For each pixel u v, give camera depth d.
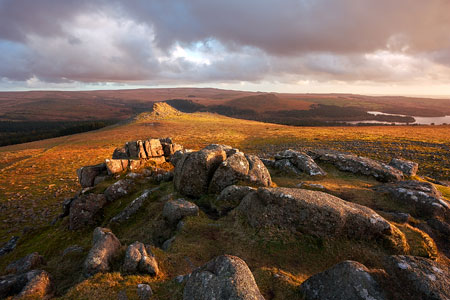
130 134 146.88
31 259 14.88
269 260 12.89
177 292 9.83
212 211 19.55
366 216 13.70
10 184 60.28
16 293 11.41
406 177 24.75
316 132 127.62
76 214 22.97
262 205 15.84
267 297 9.80
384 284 8.43
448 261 12.91
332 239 13.52
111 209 24.14
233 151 24.61
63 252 17.52
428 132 108.56
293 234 14.10
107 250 12.80
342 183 22.80
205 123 194.62
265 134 131.25
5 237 33.16
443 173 46.34
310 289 9.52
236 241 14.67
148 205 22.27
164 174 29.08
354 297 8.19
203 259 13.38
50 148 117.62
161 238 17.08
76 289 10.28
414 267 8.90
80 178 30.09
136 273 11.51
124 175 29.56
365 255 12.68
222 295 8.29
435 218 15.90
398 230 13.78
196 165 22.33
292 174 26.27
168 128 166.00
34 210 42.88
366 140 89.00
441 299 7.62
